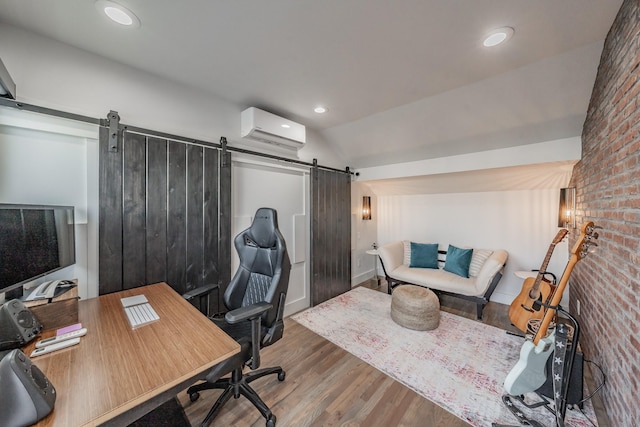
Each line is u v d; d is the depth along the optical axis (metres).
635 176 1.18
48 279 1.56
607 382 1.48
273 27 1.46
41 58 1.52
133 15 1.35
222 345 1.08
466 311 3.20
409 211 4.48
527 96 2.16
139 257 1.86
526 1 1.27
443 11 1.33
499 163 2.83
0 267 1.02
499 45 1.63
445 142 3.01
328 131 3.41
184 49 1.66
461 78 2.05
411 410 1.62
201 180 2.20
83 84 1.67
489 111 2.41
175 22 1.41
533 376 1.42
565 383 1.43
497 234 3.63
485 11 1.33
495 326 2.76
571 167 2.76
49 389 0.76
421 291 2.90
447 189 3.96
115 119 1.76
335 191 3.71
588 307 1.94
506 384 1.44
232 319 1.27
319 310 3.20
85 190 1.70
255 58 1.77
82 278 1.68
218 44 1.61
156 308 1.44
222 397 1.55
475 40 1.58
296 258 3.19
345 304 3.39
